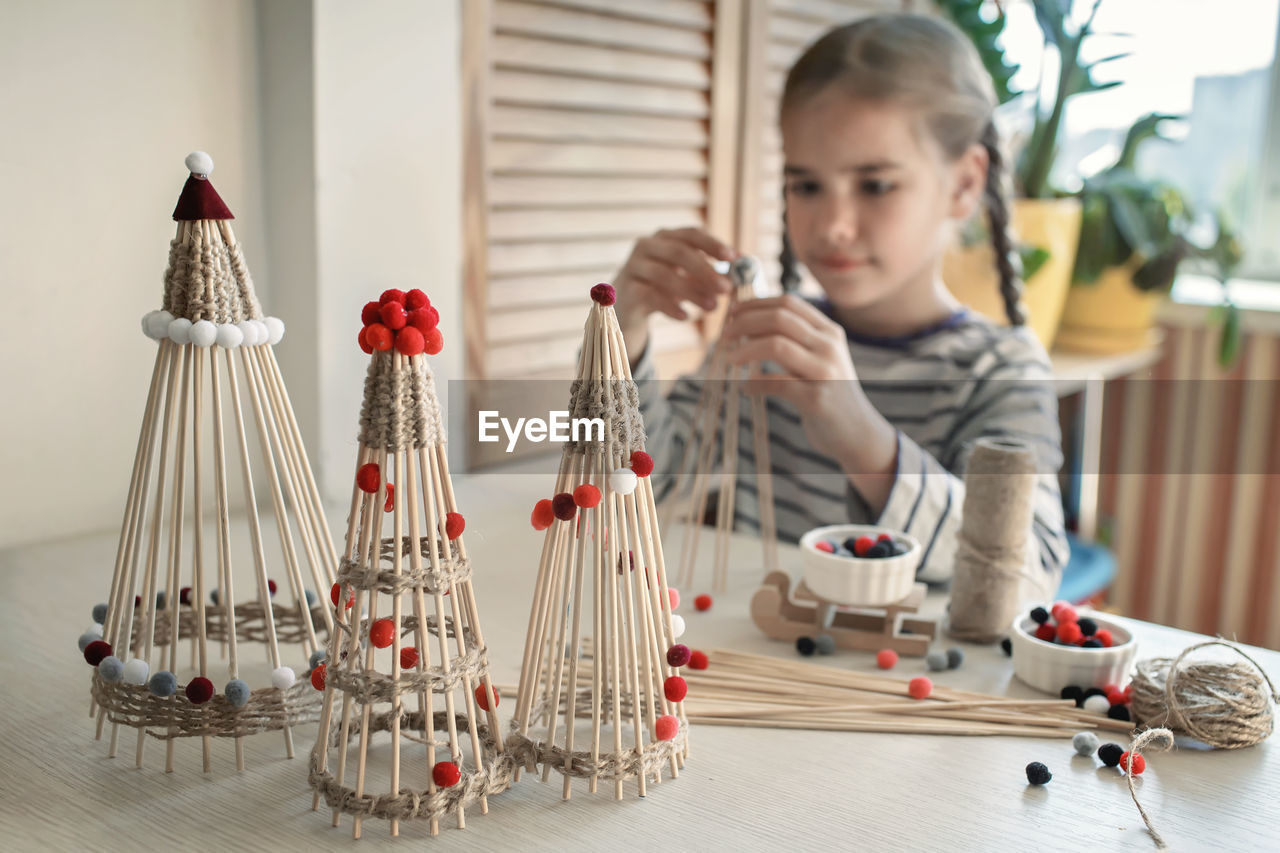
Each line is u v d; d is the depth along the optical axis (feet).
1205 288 7.11
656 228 5.28
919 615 3.18
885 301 4.83
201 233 2.15
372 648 1.89
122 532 2.24
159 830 1.97
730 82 5.43
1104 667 2.57
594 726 2.08
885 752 2.32
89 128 3.46
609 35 4.80
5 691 2.53
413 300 1.91
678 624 2.25
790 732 2.42
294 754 2.30
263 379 2.30
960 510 3.58
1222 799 2.12
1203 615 7.03
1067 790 2.15
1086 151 6.96
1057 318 6.35
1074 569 5.26
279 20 3.77
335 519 3.83
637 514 2.09
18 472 3.50
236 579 3.28
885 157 4.42
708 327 5.62
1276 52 6.86
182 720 2.16
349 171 3.90
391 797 1.94
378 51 3.90
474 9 4.27
